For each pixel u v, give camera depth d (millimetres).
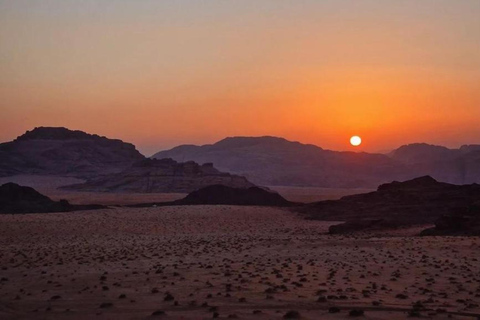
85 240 71750
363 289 31500
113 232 84188
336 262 43625
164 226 93312
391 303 27594
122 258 48156
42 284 34312
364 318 23969
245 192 146250
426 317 24484
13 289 32781
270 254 50469
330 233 81875
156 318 23828
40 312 26016
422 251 50938
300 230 88625
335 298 28453
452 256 47562
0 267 43281
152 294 30094
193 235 80250
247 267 40438
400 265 41812
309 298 28531
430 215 93375
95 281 34844
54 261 46812
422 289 31734
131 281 34500
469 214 75562
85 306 27328
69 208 124812
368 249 53344
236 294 29578
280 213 112312
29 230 83125
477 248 52562
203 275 36438
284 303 27312
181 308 26250
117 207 132125
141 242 67438
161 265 42188
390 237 68875
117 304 27547
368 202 109688
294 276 35906
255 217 106938
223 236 77312
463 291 31656
